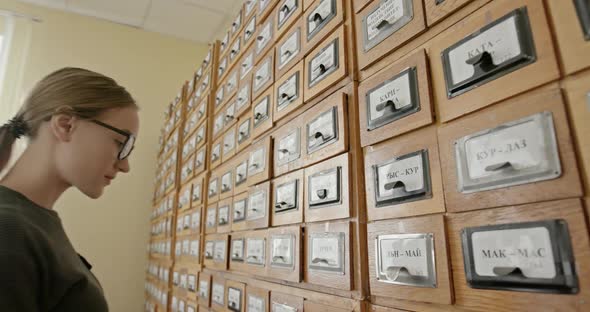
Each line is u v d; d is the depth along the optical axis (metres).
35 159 0.56
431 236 0.46
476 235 0.41
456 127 0.44
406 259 0.48
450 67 0.46
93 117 0.58
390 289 0.50
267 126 0.91
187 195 1.66
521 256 0.36
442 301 0.43
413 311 0.47
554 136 0.35
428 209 0.46
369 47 0.60
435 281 0.44
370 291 0.54
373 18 0.60
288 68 0.84
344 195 0.60
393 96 0.54
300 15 0.82
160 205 2.38
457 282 0.42
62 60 2.72
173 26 3.04
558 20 0.36
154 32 3.12
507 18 0.40
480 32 0.43
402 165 0.51
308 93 0.75
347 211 0.59
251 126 1.02
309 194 0.70
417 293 0.46
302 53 0.79
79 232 2.56
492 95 0.40
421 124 0.49
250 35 1.10
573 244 0.32
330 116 0.66
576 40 0.34
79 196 2.61
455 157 0.44
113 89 0.62
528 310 0.35
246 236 0.96
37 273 0.47
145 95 2.98
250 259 0.92
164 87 3.06
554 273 0.33
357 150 0.60
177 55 3.17
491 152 0.40
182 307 1.53
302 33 0.80
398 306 0.50
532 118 0.37
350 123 0.62
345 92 0.64
